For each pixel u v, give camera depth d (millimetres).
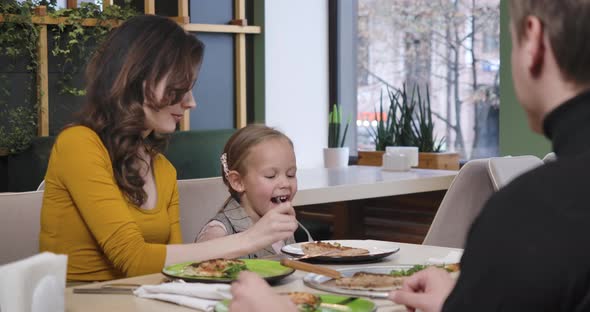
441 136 5238
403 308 1259
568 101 766
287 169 2072
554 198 686
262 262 1602
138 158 1881
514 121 4570
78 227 1824
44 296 1047
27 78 4652
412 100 4887
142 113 1864
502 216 703
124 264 1726
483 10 4977
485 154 5016
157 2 5340
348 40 5754
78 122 1888
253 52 5586
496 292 687
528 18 796
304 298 1218
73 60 4805
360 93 5711
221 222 2008
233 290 968
